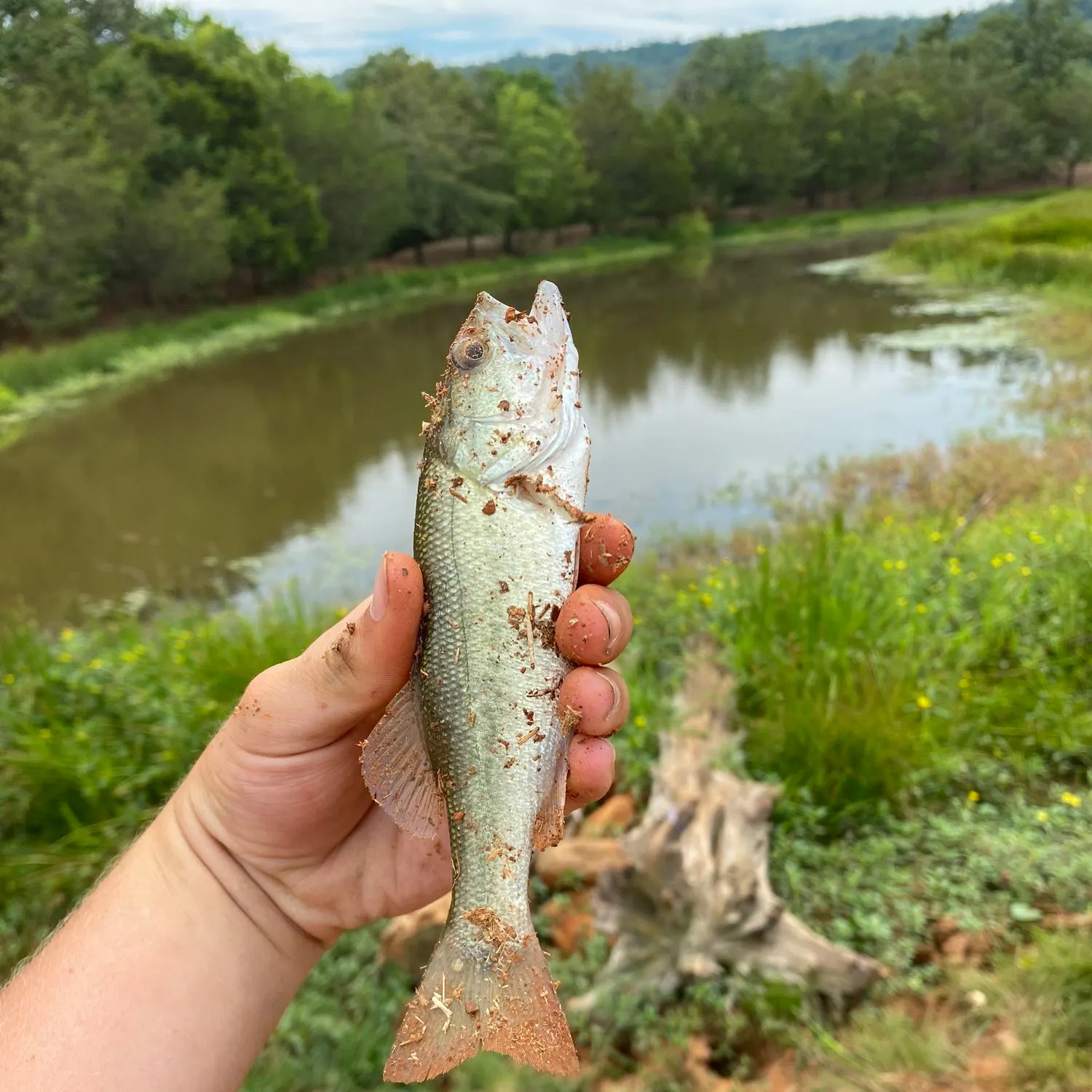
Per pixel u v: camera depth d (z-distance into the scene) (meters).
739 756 4.58
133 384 21.78
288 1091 3.24
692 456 13.42
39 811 4.79
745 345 21.48
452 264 42.00
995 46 85.25
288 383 21.27
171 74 32.09
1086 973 3.32
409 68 46.34
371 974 3.75
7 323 25.44
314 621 6.93
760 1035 3.44
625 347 22.42
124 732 5.26
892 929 3.79
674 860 3.78
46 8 30.52
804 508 10.55
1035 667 5.27
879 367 18.05
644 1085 3.28
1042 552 6.57
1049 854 4.00
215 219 28.77
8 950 3.97
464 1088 3.27
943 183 68.12
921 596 6.07
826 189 63.38
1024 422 13.12
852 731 4.60
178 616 8.38
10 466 15.53
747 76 103.31
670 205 51.09
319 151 36.06
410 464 15.01
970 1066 3.11
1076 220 33.22
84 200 24.19
